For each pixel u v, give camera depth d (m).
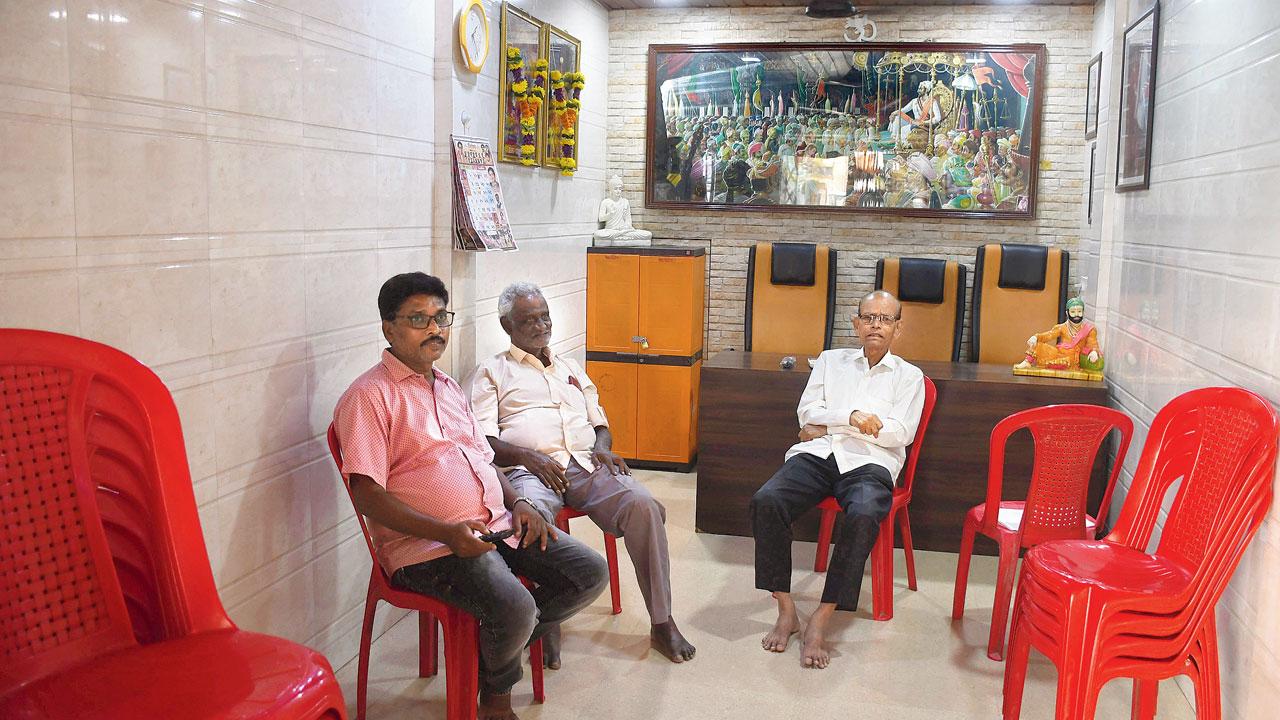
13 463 1.65
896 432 3.57
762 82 5.92
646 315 5.50
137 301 2.09
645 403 5.57
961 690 2.97
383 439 2.55
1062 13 5.60
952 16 5.72
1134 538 2.63
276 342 2.61
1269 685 2.31
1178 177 3.29
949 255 5.90
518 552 2.83
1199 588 2.24
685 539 4.39
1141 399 3.65
